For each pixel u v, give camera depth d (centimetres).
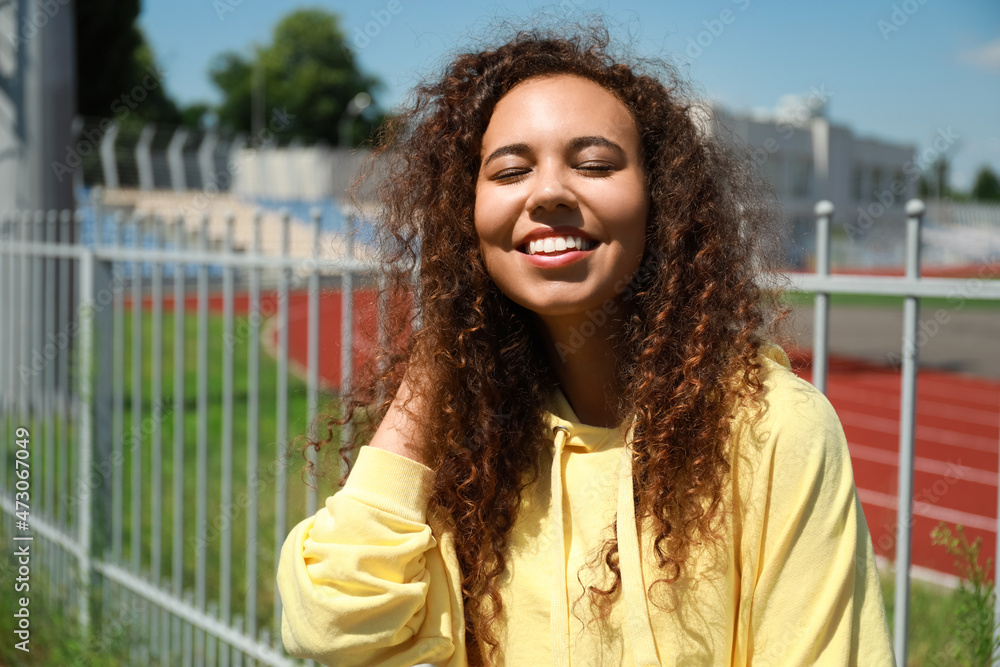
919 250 150
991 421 893
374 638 102
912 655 246
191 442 552
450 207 121
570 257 103
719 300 112
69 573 362
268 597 337
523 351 121
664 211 113
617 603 104
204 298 281
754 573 100
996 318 1856
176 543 292
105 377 348
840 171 3200
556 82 109
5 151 651
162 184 2052
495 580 111
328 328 1205
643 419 108
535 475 116
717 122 129
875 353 1305
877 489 596
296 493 429
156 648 305
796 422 98
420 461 116
